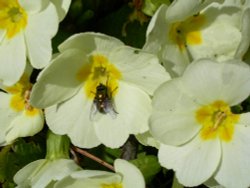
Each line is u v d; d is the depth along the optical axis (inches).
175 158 5.5
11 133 6.1
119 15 6.4
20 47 5.6
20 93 6.2
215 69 5.2
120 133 5.6
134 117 5.6
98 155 6.4
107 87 5.7
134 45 6.2
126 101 5.6
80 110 5.7
